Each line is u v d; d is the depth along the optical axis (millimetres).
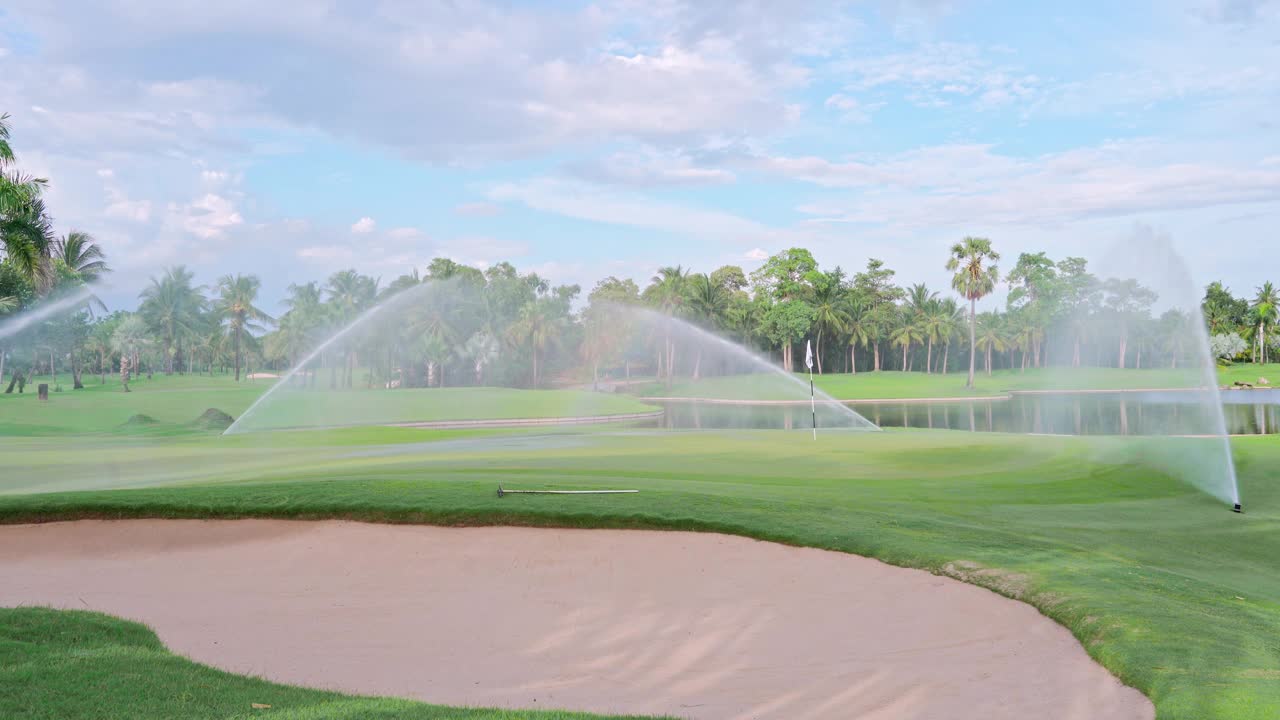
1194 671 6598
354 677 7395
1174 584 9453
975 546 10773
